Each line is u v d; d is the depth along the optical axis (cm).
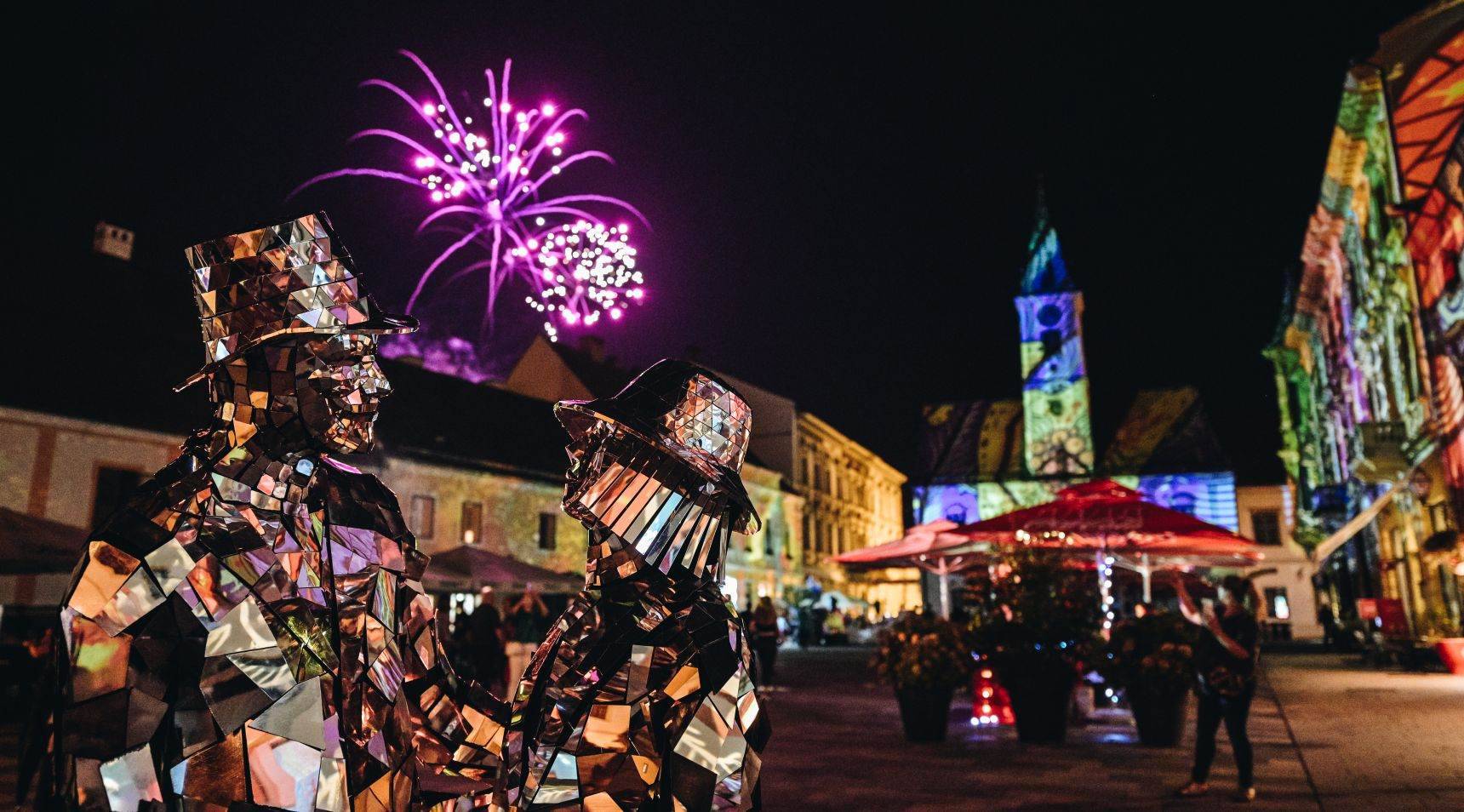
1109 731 1051
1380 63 1878
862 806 643
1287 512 4609
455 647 1491
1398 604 2056
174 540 132
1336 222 2647
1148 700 925
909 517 6562
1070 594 967
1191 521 1137
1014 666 952
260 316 147
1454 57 1805
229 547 135
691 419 167
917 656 954
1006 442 4828
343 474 160
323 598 144
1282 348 4009
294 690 134
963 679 959
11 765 771
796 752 889
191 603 130
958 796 680
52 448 1559
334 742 136
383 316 157
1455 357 1712
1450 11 1791
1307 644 3475
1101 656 941
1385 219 2111
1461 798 676
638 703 144
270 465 145
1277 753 888
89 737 124
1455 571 1748
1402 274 2020
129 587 128
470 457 2350
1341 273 2739
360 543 154
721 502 166
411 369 2641
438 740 170
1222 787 713
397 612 165
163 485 139
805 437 4484
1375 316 2325
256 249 148
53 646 132
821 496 4656
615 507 158
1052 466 4566
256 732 129
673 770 141
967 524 1244
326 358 151
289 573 140
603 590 160
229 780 127
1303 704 1326
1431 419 1886
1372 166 2130
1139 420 4791
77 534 1179
